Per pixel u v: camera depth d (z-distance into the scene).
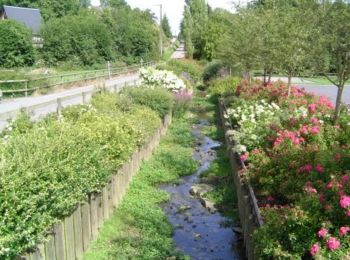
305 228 4.97
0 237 4.43
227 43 24.56
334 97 27.81
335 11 9.91
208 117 22.22
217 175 11.66
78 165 6.07
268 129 9.80
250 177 8.06
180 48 94.38
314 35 11.03
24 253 4.85
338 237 4.71
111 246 7.14
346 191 5.01
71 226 6.10
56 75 27.91
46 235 5.32
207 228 8.43
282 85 19.08
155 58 53.81
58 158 5.82
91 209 7.02
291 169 7.17
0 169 4.88
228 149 12.84
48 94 23.28
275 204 7.05
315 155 6.82
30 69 32.53
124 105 13.38
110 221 7.97
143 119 12.56
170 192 10.59
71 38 40.59
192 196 10.31
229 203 9.62
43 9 60.56
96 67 40.94
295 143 8.09
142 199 9.55
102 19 49.00
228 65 31.25
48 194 5.24
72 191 5.99
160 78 21.88
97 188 7.21
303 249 4.90
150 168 11.86
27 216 4.80
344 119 10.38
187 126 19.05
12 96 21.64
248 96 17.48
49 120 8.80
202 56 51.91
